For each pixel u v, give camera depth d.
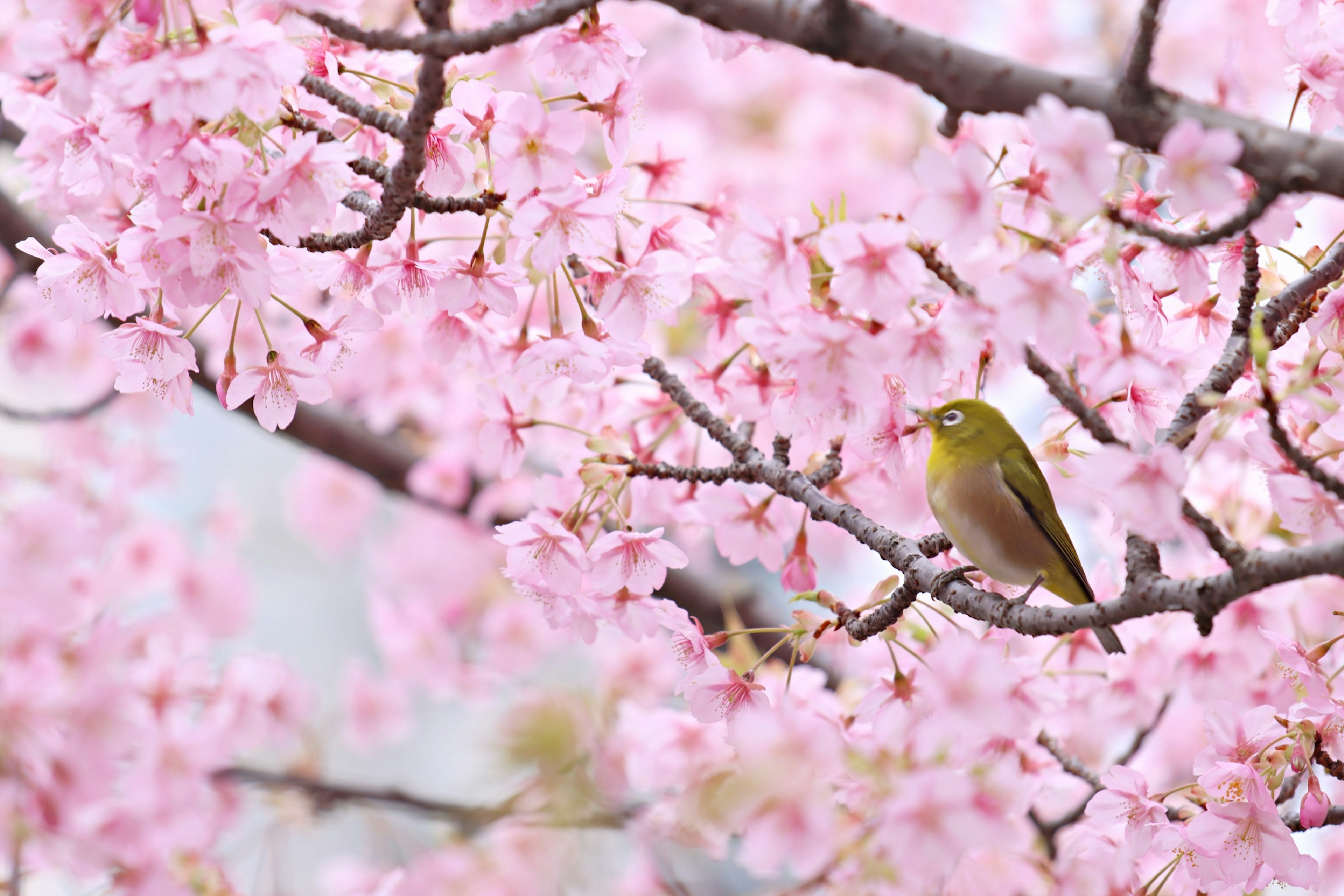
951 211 5.79
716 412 5.99
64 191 5.93
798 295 5.84
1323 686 5.89
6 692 5.96
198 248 5.82
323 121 5.87
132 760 6.04
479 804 6.08
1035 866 5.98
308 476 7.94
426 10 5.79
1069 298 5.79
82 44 5.80
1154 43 5.76
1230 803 5.86
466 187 5.88
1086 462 5.79
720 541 5.98
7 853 5.96
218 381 5.89
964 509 5.92
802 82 7.89
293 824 6.16
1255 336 5.77
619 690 6.21
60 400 7.21
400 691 6.75
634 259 5.93
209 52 5.79
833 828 5.79
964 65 5.79
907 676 5.89
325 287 5.89
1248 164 5.77
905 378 5.83
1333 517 5.85
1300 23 5.88
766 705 5.89
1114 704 6.03
